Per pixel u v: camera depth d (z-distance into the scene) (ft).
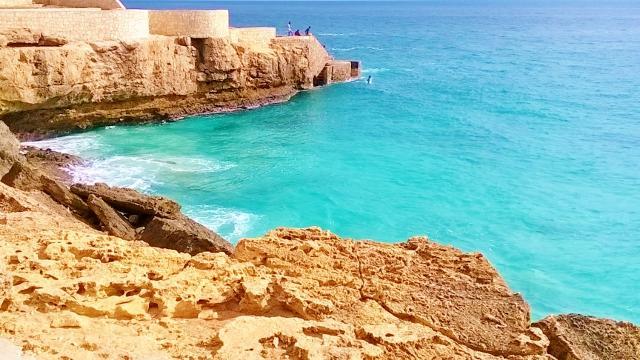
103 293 36.45
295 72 179.83
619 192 105.09
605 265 78.74
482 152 128.47
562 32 461.78
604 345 39.50
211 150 125.39
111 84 134.10
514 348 33.14
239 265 40.14
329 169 115.03
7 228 45.29
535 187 107.24
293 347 31.45
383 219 91.81
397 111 166.81
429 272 39.42
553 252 82.23
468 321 34.99
